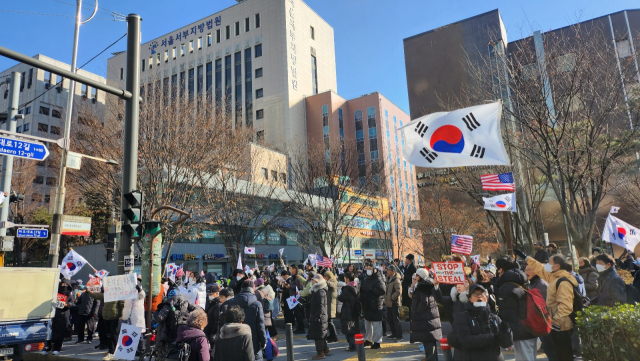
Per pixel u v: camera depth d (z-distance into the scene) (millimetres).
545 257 9867
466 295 5230
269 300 10797
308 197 26406
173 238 19422
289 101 69062
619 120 14945
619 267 13711
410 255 10852
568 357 5785
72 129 20031
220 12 76625
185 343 5758
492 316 5023
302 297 13195
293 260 44750
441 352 8727
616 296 6418
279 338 12172
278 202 28984
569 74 13758
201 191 20984
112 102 20875
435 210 28750
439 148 8344
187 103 20719
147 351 7762
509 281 5555
